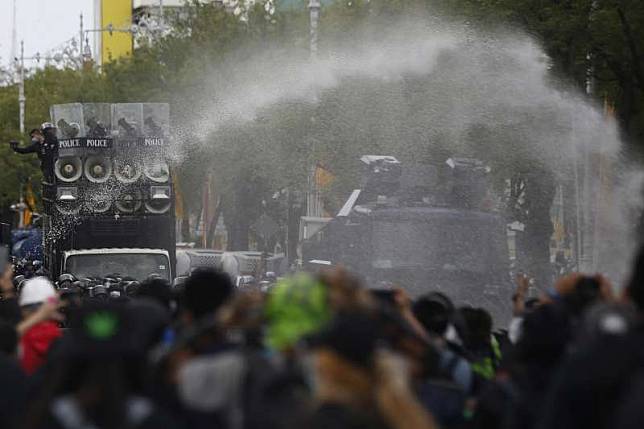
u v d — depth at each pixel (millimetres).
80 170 77562
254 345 18703
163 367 17734
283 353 16922
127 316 15352
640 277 16531
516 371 20391
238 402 17172
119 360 14898
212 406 17281
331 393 13969
